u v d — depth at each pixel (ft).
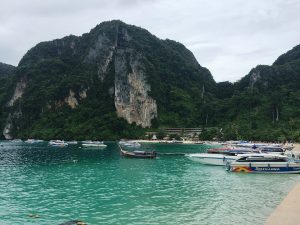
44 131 644.27
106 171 181.98
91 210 97.50
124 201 108.27
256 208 98.43
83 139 586.04
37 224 85.25
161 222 85.56
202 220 86.84
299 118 574.15
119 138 598.34
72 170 187.21
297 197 104.37
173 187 132.57
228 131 531.91
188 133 595.06
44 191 125.49
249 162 170.09
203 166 203.10
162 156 276.41
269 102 649.20
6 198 113.50
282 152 237.45
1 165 216.95
